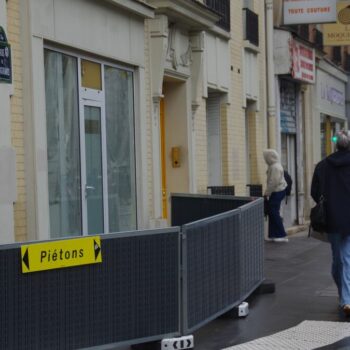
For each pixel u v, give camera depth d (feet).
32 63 41.52
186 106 64.03
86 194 48.70
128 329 30.22
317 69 108.88
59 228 45.57
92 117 49.98
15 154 40.09
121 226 54.08
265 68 85.66
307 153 102.22
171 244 31.42
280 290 45.93
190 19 60.23
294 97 97.76
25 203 41.37
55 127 45.42
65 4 45.32
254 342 33.22
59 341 28.17
